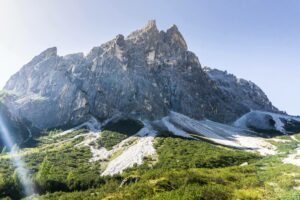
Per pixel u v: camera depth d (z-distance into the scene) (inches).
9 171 5088.6
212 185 2842.0
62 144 7406.5
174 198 2532.0
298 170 3073.3
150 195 2940.5
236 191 2497.5
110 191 3592.5
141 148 6456.7
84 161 5880.9
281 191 2362.2
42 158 5984.3
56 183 4424.2
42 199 3843.5
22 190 4224.9
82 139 7677.2
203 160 5255.9
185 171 3786.9
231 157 5718.5
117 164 5575.8
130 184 3641.7
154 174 3779.5
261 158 5610.2
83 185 4384.8
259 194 2343.8
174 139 7170.3
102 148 6781.5
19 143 7824.8
